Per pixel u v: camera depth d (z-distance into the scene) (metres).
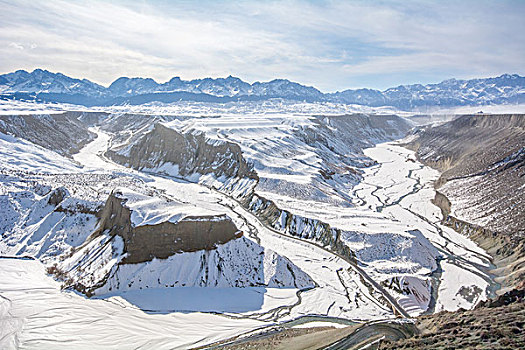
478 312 30.70
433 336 25.59
